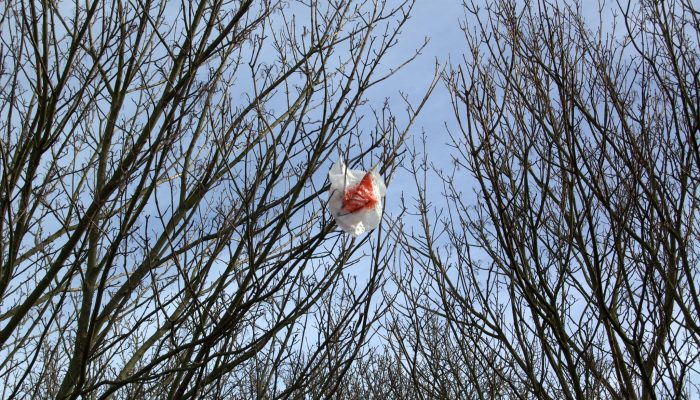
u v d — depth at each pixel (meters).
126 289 4.38
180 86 4.37
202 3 4.90
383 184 3.91
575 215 4.80
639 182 4.45
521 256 4.80
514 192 4.73
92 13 4.48
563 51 4.79
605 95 4.68
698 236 5.24
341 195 3.82
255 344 3.76
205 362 3.65
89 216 4.20
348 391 7.16
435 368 5.86
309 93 4.33
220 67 4.56
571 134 4.71
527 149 4.61
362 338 4.06
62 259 4.20
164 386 4.80
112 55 4.91
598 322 4.45
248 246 3.81
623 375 4.39
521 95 4.91
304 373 4.06
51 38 4.85
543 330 4.60
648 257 4.82
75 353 4.34
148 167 3.86
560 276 4.49
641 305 4.21
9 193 4.03
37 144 4.14
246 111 4.72
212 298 3.84
